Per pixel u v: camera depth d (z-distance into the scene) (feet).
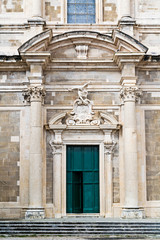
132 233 82.17
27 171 98.22
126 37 97.09
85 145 100.68
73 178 100.12
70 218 95.45
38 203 95.25
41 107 98.63
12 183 98.32
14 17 104.17
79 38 100.48
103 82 101.19
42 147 98.73
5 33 103.45
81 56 101.35
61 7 105.50
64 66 100.78
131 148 96.84
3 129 99.60
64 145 99.81
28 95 99.19
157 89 101.35
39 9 103.04
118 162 99.81
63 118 100.42
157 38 104.68
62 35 99.66
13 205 97.60
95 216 97.96
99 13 105.50
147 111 100.83
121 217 95.81
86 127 99.55
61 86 100.83
